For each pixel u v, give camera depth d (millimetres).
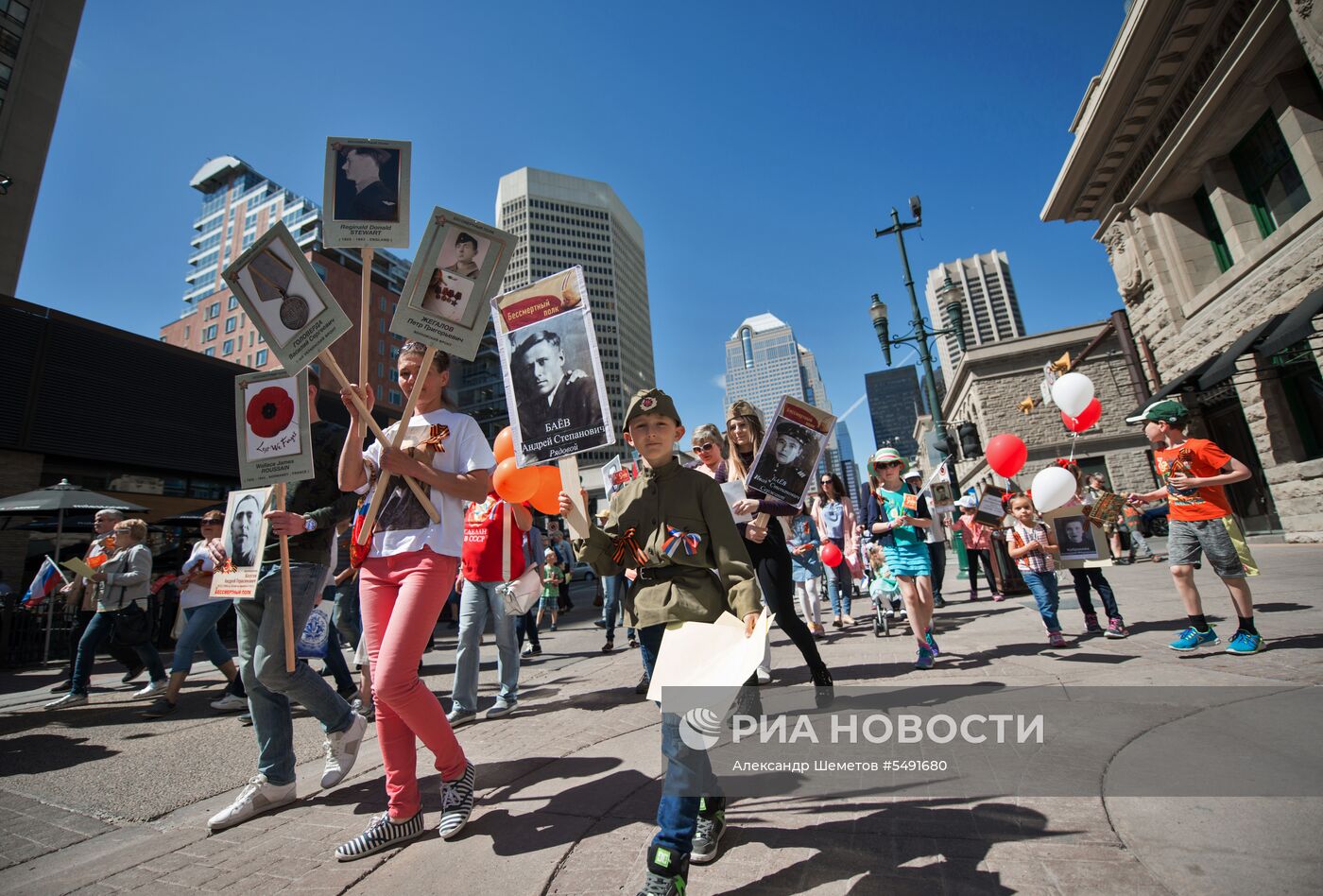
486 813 2488
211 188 110938
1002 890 1557
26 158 27656
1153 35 10695
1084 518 4941
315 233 91625
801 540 6719
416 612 2352
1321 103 9203
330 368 2375
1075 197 14508
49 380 16328
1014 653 4656
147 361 18562
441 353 2885
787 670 4914
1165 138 11906
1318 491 9945
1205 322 11750
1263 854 1592
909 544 4520
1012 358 26953
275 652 2688
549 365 2381
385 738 2322
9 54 27641
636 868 1888
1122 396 25078
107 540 6789
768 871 1792
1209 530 3945
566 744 3379
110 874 2191
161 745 4074
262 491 3080
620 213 143125
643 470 2652
